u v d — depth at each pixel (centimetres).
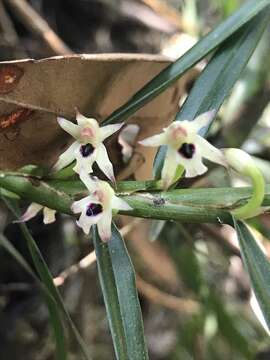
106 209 12
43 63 13
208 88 15
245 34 15
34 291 30
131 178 17
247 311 32
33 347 31
